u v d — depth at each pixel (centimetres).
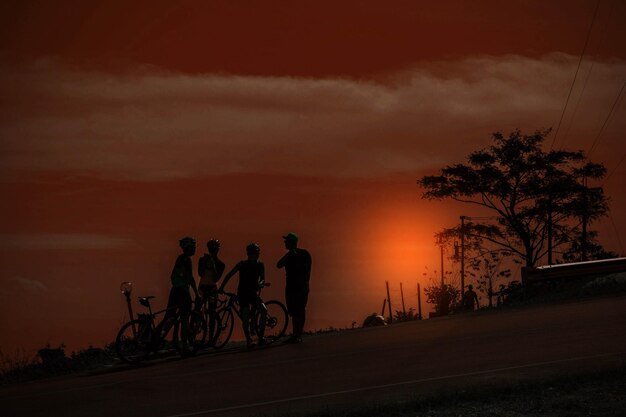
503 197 9038
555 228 8981
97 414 1834
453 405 1630
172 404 1883
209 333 2831
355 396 1822
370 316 4688
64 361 2817
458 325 3189
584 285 4375
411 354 2427
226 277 2848
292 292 2984
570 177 8906
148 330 2694
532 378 1836
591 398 1594
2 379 2720
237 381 2136
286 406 1767
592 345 2272
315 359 2467
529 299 4381
